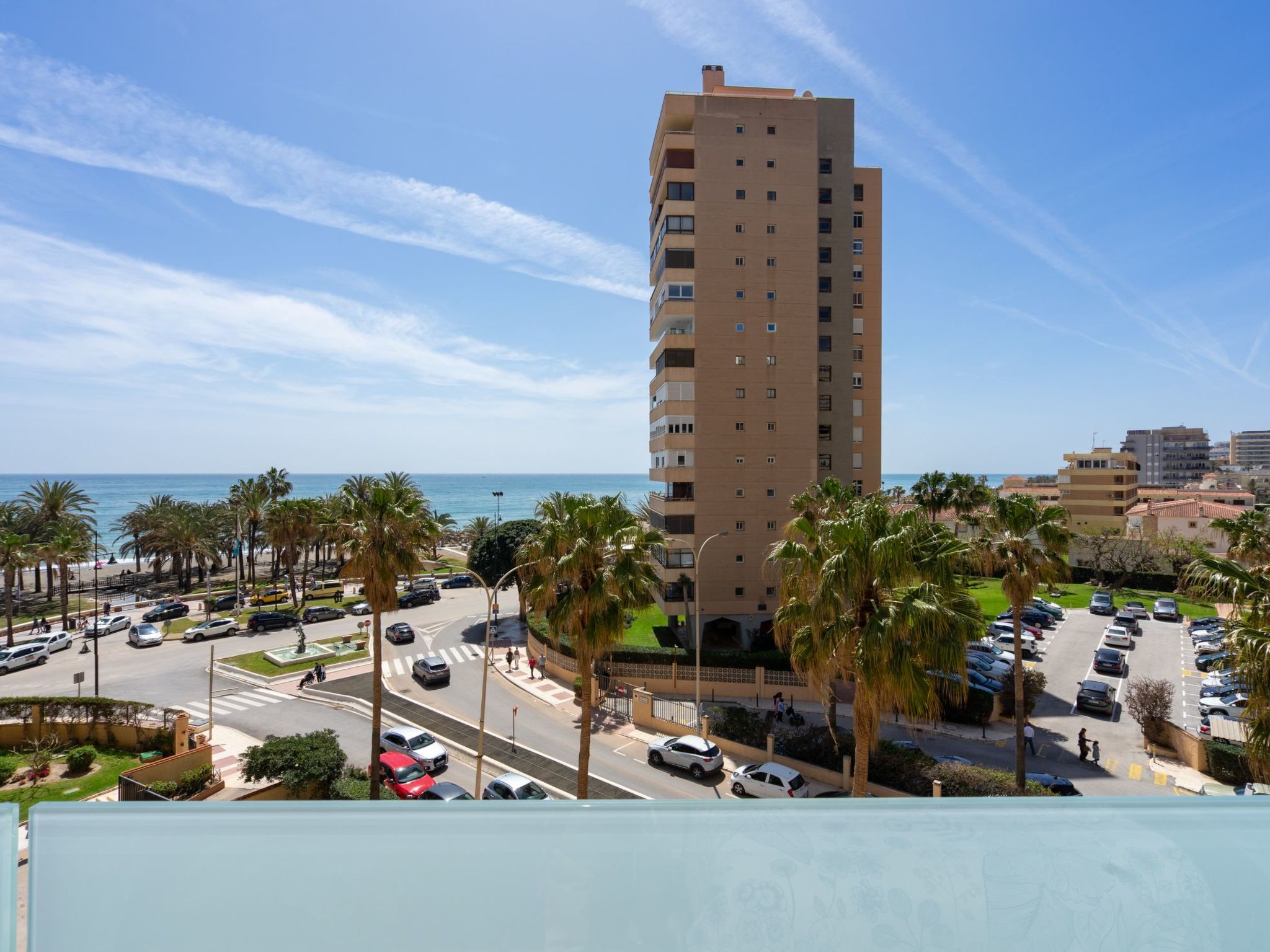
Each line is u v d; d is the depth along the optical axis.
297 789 21.75
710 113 38.88
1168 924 2.67
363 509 22.23
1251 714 12.38
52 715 26.69
